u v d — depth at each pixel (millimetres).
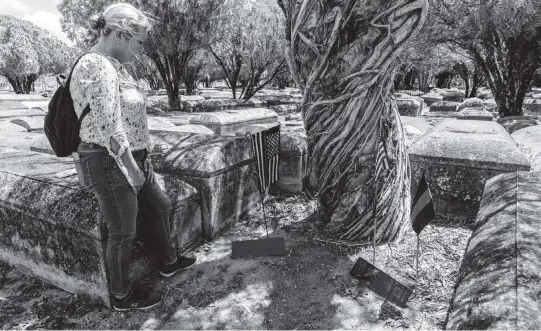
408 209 3012
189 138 3465
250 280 2498
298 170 4160
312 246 2887
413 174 3543
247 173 3596
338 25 2441
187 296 2357
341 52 2529
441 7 8945
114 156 1817
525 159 3109
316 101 2730
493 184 2678
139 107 2141
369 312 2135
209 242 3082
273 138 2943
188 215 2881
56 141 1901
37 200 2375
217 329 2057
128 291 2205
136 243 2439
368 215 2832
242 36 17531
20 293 2428
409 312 2107
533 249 1543
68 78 1795
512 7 8000
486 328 1184
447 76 35375
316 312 2154
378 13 2352
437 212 3482
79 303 2311
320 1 2479
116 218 2008
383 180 2783
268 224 3385
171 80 17719
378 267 2559
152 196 2369
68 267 2369
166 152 3240
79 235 2225
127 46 1984
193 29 15102
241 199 3527
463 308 1383
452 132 3809
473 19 8844
